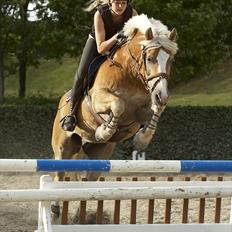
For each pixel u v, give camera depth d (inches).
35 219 482.3
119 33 371.9
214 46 1011.3
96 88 375.9
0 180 734.5
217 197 318.3
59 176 440.8
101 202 336.2
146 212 520.7
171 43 349.1
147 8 895.7
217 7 990.4
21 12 908.6
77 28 827.4
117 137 401.4
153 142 915.4
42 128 900.6
